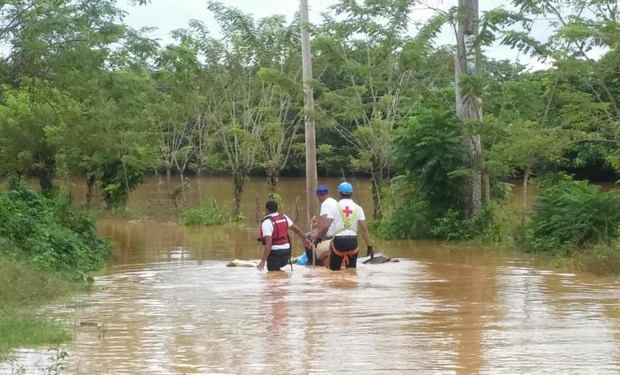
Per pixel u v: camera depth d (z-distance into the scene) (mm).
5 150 29500
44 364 7473
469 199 22297
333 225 14930
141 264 17125
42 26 17219
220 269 15312
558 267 15156
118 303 11156
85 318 9938
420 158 22469
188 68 20828
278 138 33438
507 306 10570
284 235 14805
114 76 19250
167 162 39219
